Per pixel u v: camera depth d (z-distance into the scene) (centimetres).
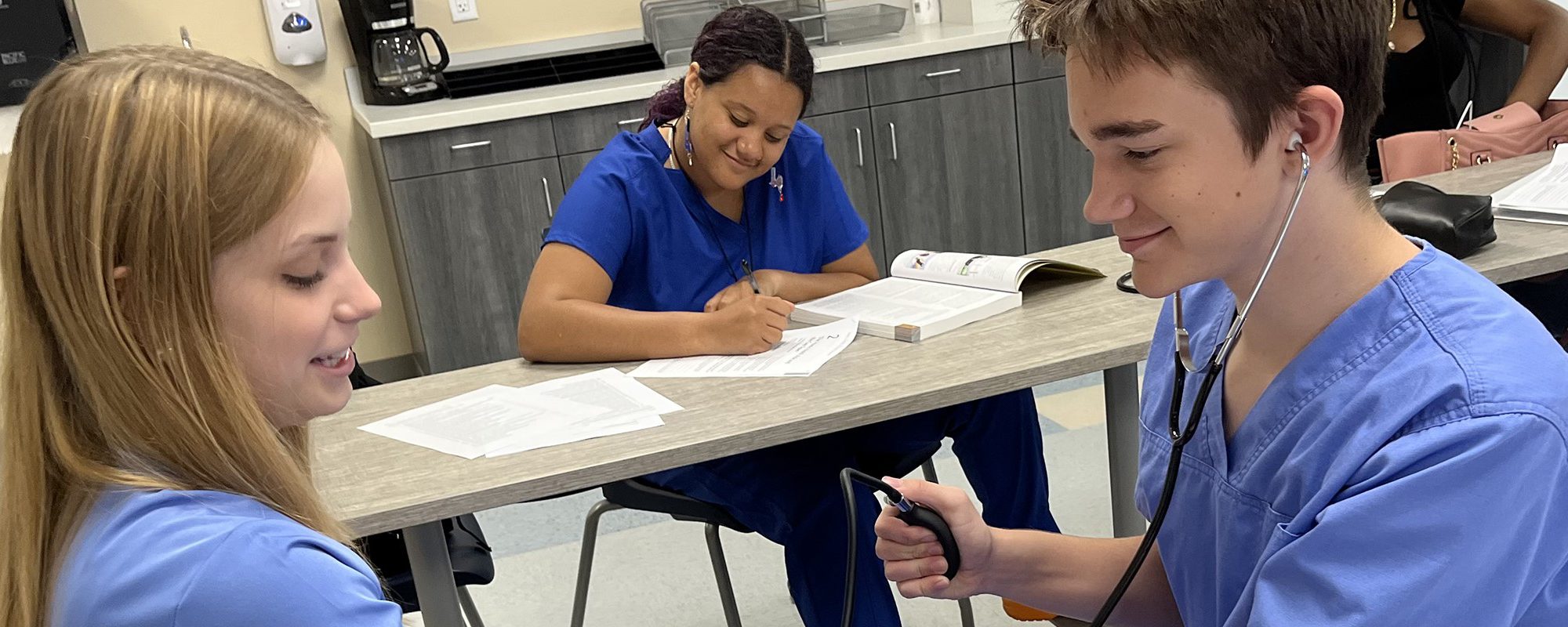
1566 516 73
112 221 65
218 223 67
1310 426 80
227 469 70
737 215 207
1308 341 81
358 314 74
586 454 138
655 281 199
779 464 171
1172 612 107
